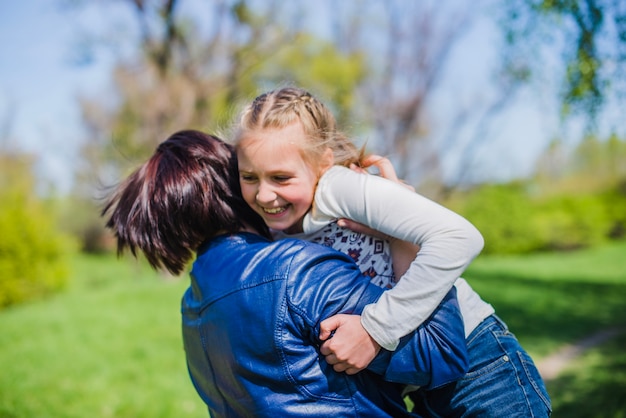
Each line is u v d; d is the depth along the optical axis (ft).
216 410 5.08
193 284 5.03
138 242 5.12
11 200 46.06
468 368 4.69
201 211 5.01
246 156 4.95
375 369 4.43
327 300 4.38
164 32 51.11
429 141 71.72
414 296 4.29
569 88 13.48
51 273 44.73
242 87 58.08
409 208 4.52
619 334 26.14
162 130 52.26
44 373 21.39
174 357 23.06
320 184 4.99
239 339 4.50
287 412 4.38
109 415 17.30
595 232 78.59
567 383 19.11
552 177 94.17
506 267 54.80
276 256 4.56
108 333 27.35
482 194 75.15
